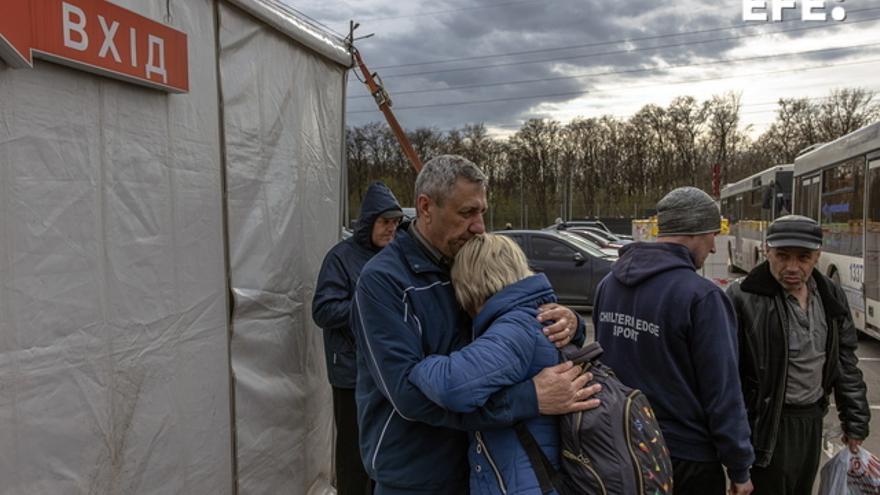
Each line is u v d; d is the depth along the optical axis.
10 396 1.63
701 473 2.25
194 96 2.37
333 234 3.69
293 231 3.15
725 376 2.17
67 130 1.80
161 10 2.17
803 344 2.53
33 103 1.70
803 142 59.16
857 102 56.56
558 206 68.81
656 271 2.32
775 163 60.78
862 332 8.41
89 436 1.86
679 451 2.26
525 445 1.64
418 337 1.72
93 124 1.89
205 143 2.44
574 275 10.55
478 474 1.68
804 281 2.50
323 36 3.51
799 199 11.03
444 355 1.75
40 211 1.72
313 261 3.39
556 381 1.62
